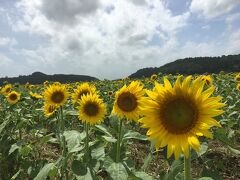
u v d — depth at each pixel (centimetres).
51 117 170
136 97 110
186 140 66
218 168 137
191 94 68
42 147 172
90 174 97
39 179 98
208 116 66
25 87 401
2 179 135
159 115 69
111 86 403
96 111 119
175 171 84
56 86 139
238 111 193
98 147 113
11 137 150
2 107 231
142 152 157
